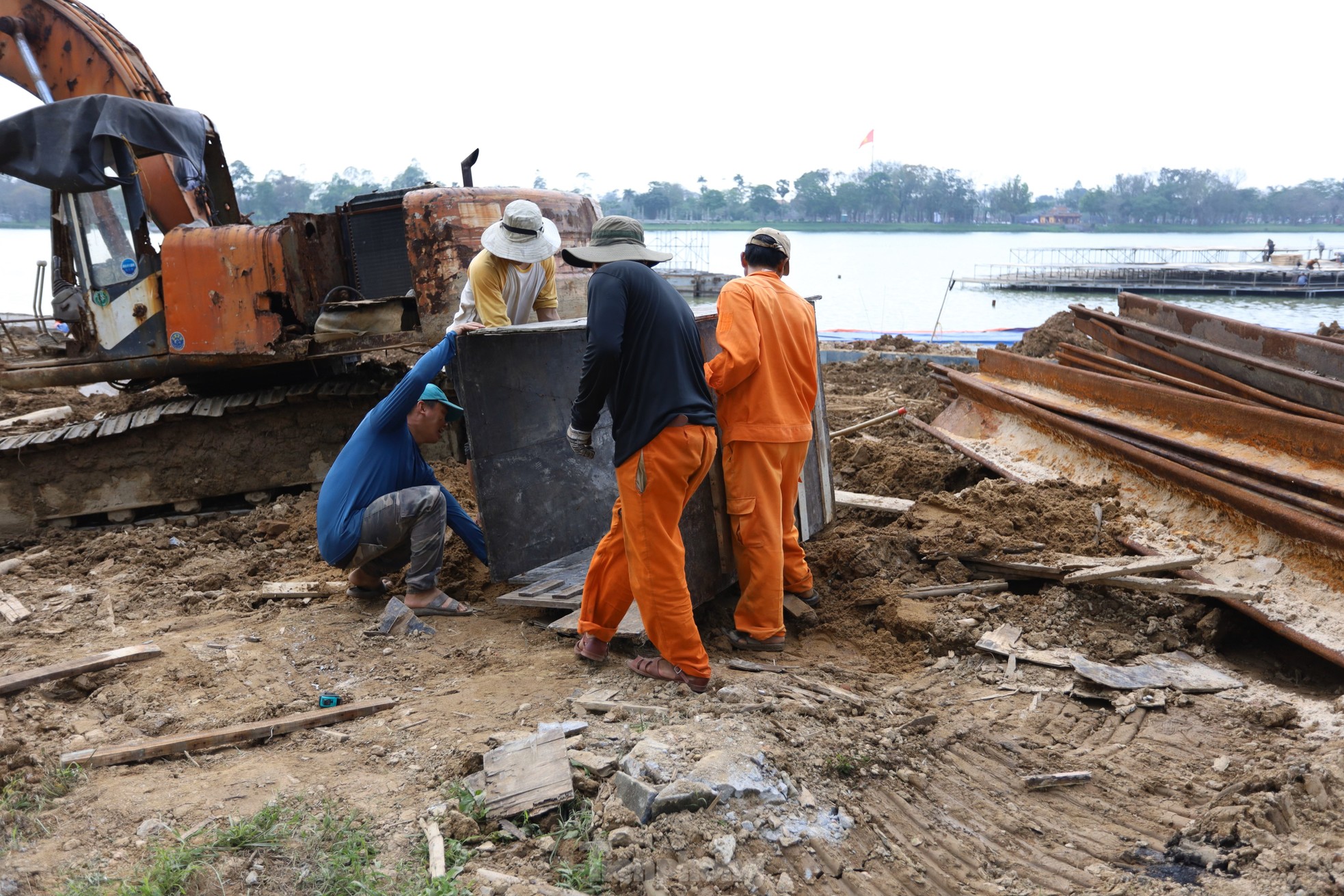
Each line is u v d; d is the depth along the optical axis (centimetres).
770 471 448
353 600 539
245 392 816
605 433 553
